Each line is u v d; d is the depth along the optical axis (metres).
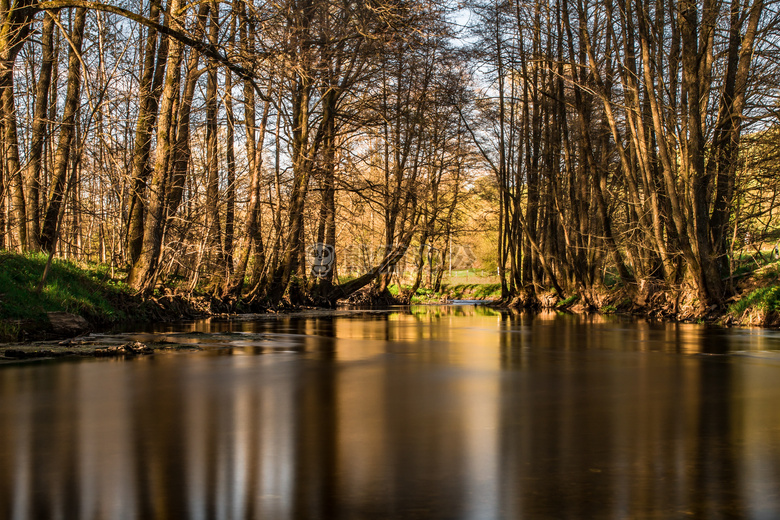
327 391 7.96
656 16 25.58
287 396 7.59
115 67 16.19
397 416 6.51
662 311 25.14
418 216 35.78
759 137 22.50
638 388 8.28
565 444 5.44
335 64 27.73
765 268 23.34
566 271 36.25
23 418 6.36
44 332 13.41
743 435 5.75
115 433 5.76
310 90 28.84
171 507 3.97
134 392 7.79
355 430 5.92
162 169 20.14
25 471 4.66
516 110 42.75
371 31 22.62
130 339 13.98
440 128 36.25
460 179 42.78
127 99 19.33
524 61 34.94
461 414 6.62
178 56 19.47
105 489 4.29
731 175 23.22
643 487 4.34
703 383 8.70
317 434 5.76
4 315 12.84
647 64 23.41
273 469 4.73
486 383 8.66
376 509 3.95
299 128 28.72
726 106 23.28
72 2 13.49
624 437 5.68
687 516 3.84
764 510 3.94
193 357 11.26
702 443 5.46
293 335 16.22
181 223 23.34
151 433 5.77
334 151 29.53
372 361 11.02
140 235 22.75
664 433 5.82
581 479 4.52
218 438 5.60
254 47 19.09
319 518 3.80
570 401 7.36
